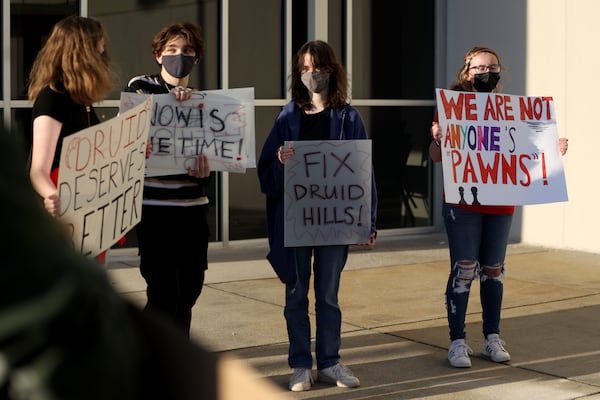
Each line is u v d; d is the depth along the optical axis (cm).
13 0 823
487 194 542
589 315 688
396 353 577
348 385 501
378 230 1040
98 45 368
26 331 75
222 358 87
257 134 960
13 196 77
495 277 563
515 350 589
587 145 962
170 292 456
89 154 347
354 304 714
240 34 944
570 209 979
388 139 1043
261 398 83
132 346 81
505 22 1020
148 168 458
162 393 88
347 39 1004
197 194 463
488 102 555
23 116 834
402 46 1048
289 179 489
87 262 82
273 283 790
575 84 968
